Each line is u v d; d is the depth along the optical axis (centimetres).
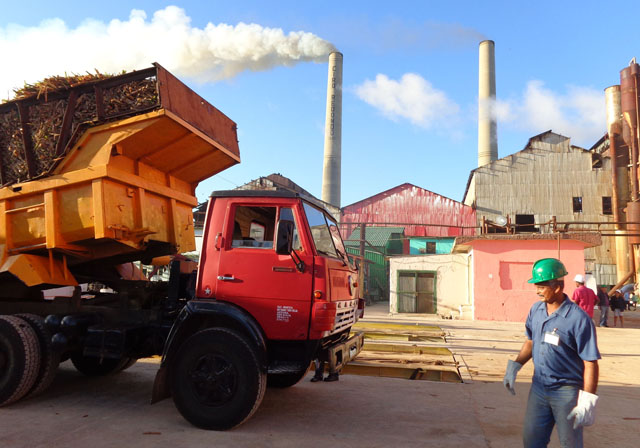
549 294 309
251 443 436
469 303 2220
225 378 475
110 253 621
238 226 526
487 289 1989
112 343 555
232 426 467
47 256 609
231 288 509
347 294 570
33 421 493
